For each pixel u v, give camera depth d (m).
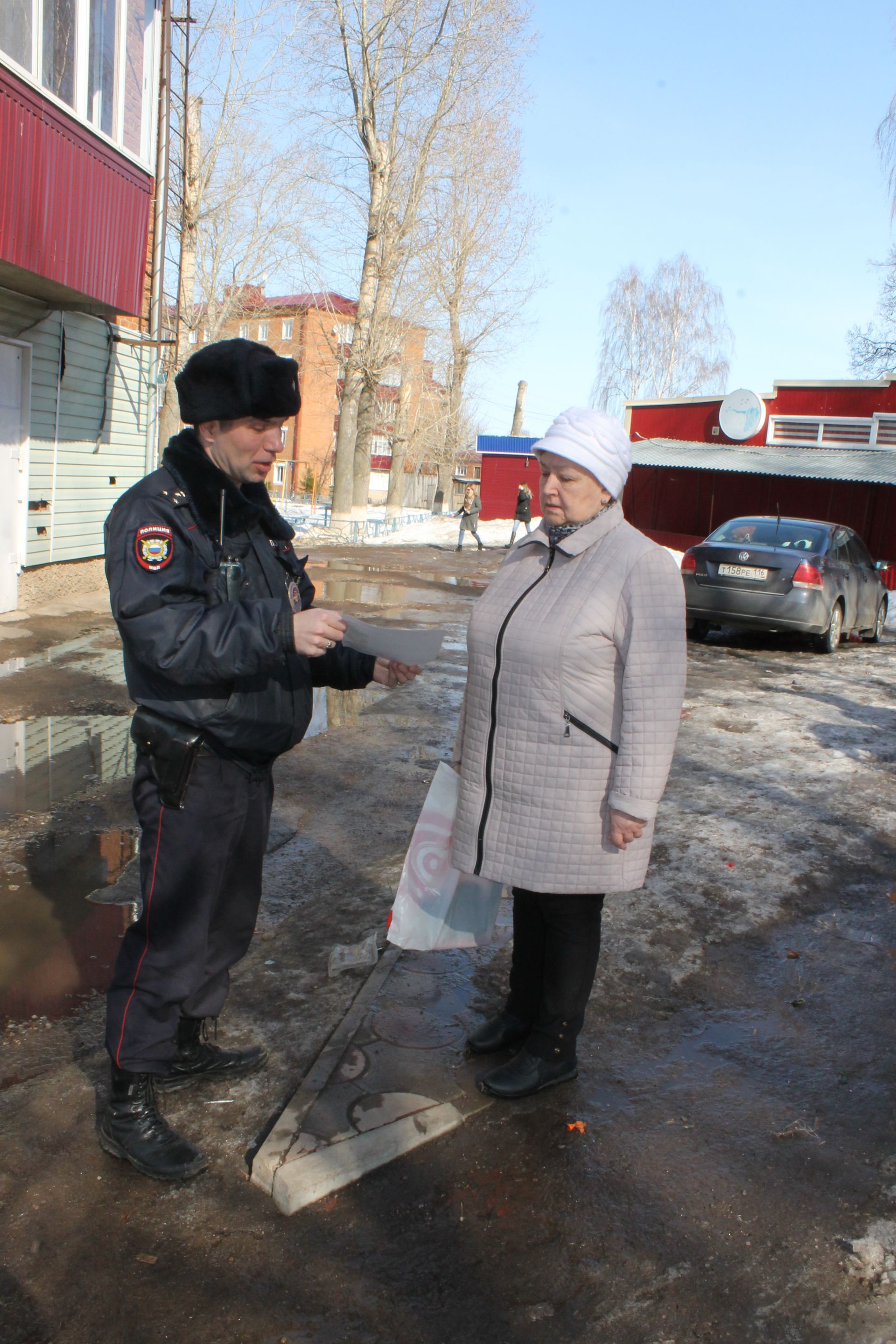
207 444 2.20
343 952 3.43
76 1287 2.01
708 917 3.90
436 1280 2.08
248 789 2.34
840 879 4.36
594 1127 2.59
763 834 4.86
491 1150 2.48
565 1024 2.67
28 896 3.80
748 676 9.22
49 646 8.20
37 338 9.81
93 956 3.38
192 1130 2.51
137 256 10.19
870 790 5.68
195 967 2.33
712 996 3.31
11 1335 1.89
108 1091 2.64
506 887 4.16
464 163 28.05
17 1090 2.63
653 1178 2.41
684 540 21.09
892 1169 2.49
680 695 2.38
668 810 5.16
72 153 8.54
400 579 15.77
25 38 7.65
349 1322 1.97
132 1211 2.22
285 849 4.39
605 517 2.52
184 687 2.18
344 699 7.33
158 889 2.26
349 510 24.69
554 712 2.44
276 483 54.78
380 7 21.41
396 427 31.98
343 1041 2.87
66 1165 2.36
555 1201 2.31
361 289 23.77
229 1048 2.86
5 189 7.55
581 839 2.47
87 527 11.43
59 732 5.89
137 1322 1.94
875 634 12.28
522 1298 2.04
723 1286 2.09
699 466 18.56
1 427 9.17
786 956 3.62
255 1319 1.96
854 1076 2.89
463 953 3.50
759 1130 2.62
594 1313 2.01
